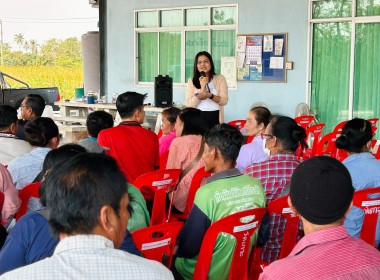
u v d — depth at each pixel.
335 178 1.13
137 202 2.14
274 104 8.00
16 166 2.92
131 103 3.32
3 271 1.60
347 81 7.51
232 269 2.07
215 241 2.01
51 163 2.05
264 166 2.47
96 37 11.13
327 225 1.14
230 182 2.12
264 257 2.43
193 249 2.13
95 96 8.46
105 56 10.00
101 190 1.03
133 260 1.02
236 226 2.00
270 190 2.47
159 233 2.38
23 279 0.94
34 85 39.38
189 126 3.30
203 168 3.10
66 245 1.00
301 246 1.16
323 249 1.12
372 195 2.34
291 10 7.69
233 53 8.35
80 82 40.25
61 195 1.03
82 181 1.03
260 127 3.51
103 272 0.97
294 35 7.71
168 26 8.93
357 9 7.27
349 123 2.59
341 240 1.13
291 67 7.75
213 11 8.45
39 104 4.42
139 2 9.12
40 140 3.01
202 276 2.05
